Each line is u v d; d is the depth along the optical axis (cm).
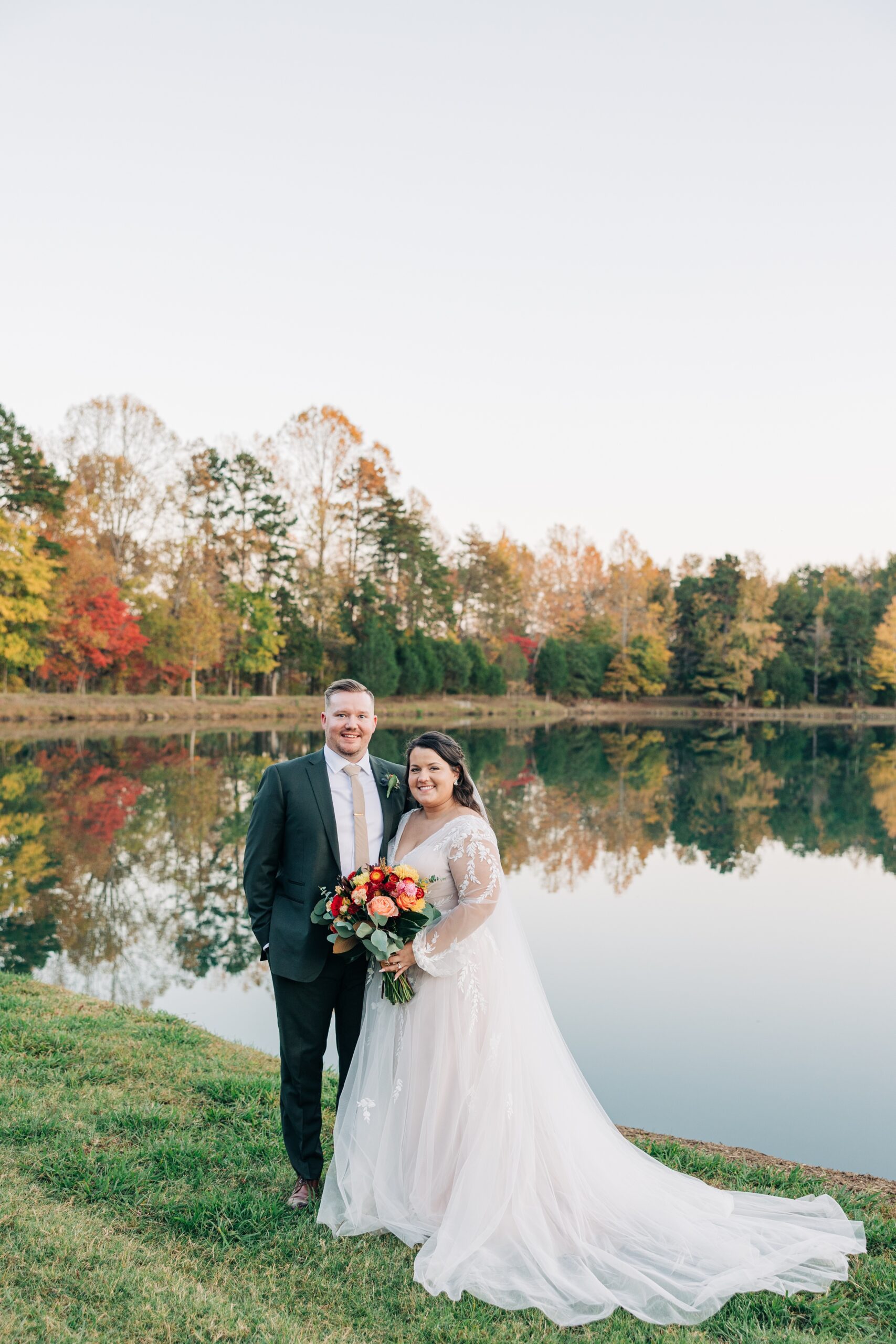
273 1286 291
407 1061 335
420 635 5228
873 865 1354
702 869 1311
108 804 1711
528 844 1488
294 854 347
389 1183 330
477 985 332
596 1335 274
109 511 4328
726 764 2969
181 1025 586
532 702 6019
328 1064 595
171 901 1042
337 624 4772
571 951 898
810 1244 322
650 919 1028
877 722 6059
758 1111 550
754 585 6625
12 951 843
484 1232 310
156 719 3788
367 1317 277
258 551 4691
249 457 4678
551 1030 355
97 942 882
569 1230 317
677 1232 322
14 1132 387
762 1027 695
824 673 6925
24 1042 507
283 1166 369
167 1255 304
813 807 1962
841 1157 490
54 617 3575
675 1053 645
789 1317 288
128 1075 470
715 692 6588
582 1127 347
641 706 6638
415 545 5225
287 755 2642
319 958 340
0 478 3788
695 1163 413
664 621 7012
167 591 4334
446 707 5234
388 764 376
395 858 359
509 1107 324
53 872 1166
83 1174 354
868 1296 299
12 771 2177
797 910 1073
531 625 6806
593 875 1264
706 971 835
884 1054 644
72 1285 283
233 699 4266
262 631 4394
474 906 332
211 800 1775
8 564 3362
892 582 8006
